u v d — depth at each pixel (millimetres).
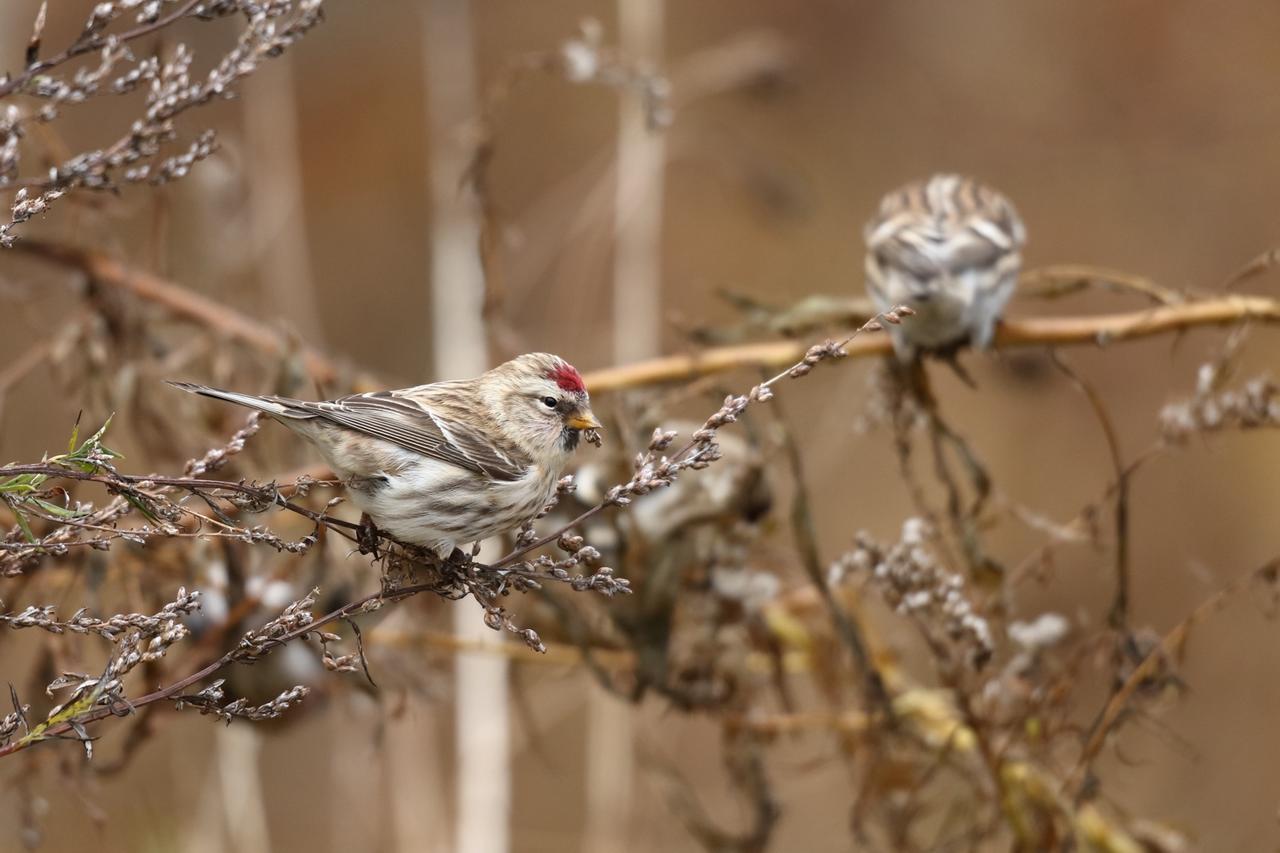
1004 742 9219
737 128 19844
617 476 9422
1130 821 9430
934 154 19766
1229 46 19125
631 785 13266
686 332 9805
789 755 14148
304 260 12758
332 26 20906
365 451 7168
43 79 5051
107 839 13594
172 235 12422
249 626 9125
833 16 20312
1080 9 19688
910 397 9578
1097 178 19109
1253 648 14945
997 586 9203
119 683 5023
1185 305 9367
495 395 7773
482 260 10227
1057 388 16453
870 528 16766
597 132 20297
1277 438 16438
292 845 15234
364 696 9859
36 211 5066
